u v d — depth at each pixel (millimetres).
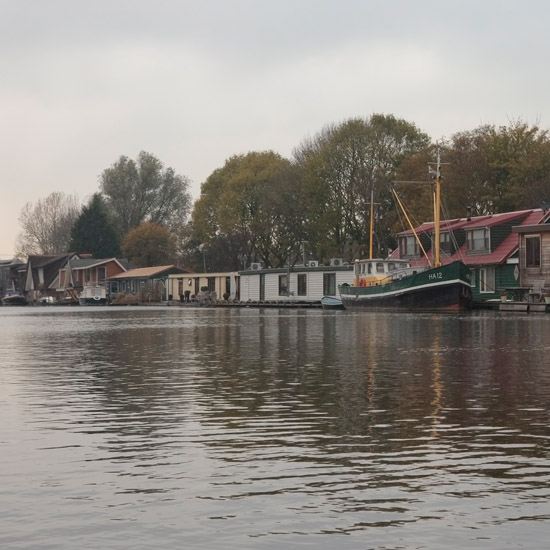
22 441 13359
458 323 49438
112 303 140500
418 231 87125
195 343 35000
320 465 11625
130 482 10781
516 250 73750
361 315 67625
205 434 13875
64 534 8852
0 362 26688
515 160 89062
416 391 18750
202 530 8953
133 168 163625
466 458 11984
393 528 8984
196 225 129625
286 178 108875
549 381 20391
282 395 18328
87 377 22141
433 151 92062
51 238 183500
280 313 77188
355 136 98375
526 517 9297
